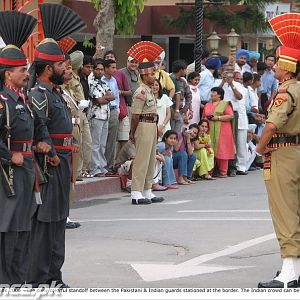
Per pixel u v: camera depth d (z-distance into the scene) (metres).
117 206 20.52
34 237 12.18
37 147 12.01
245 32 37.22
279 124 12.14
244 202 20.94
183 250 15.23
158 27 35.62
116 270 13.73
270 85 29.61
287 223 12.28
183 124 24.56
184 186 24.33
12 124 11.46
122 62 36.19
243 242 15.77
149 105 20.62
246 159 27.38
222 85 26.56
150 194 21.16
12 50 11.57
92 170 22.66
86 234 16.70
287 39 12.39
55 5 12.98
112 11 26.30
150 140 20.73
